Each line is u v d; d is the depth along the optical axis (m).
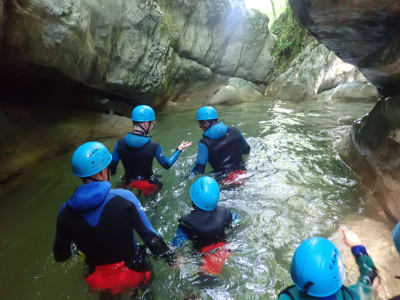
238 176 3.86
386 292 2.03
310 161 4.46
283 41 14.69
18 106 5.20
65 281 2.44
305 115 7.46
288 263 2.47
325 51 11.22
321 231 2.84
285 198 3.48
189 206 3.48
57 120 5.66
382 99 3.64
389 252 2.41
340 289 1.63
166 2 8.53
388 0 2.31
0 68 4.46
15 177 4.32
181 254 2.47
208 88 10.96
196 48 9.98
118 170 4.45
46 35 4.18
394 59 2.71
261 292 2.22
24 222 3.29
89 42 5.20
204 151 3.83
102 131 6.20
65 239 2.03
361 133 3.80
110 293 2.11
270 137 5.69
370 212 3.10
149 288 2.24
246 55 11.55
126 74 6.68
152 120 3.57
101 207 1.94
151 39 7.23
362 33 2.90
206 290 2.26
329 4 2.57
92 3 5.10
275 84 11.66
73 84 5.74
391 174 2.94
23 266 2.63
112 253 2.04
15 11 3.76
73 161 2.02
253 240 2.77
